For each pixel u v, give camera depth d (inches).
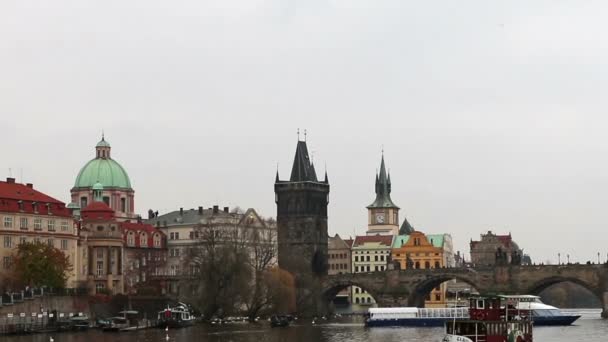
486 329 6043.3
